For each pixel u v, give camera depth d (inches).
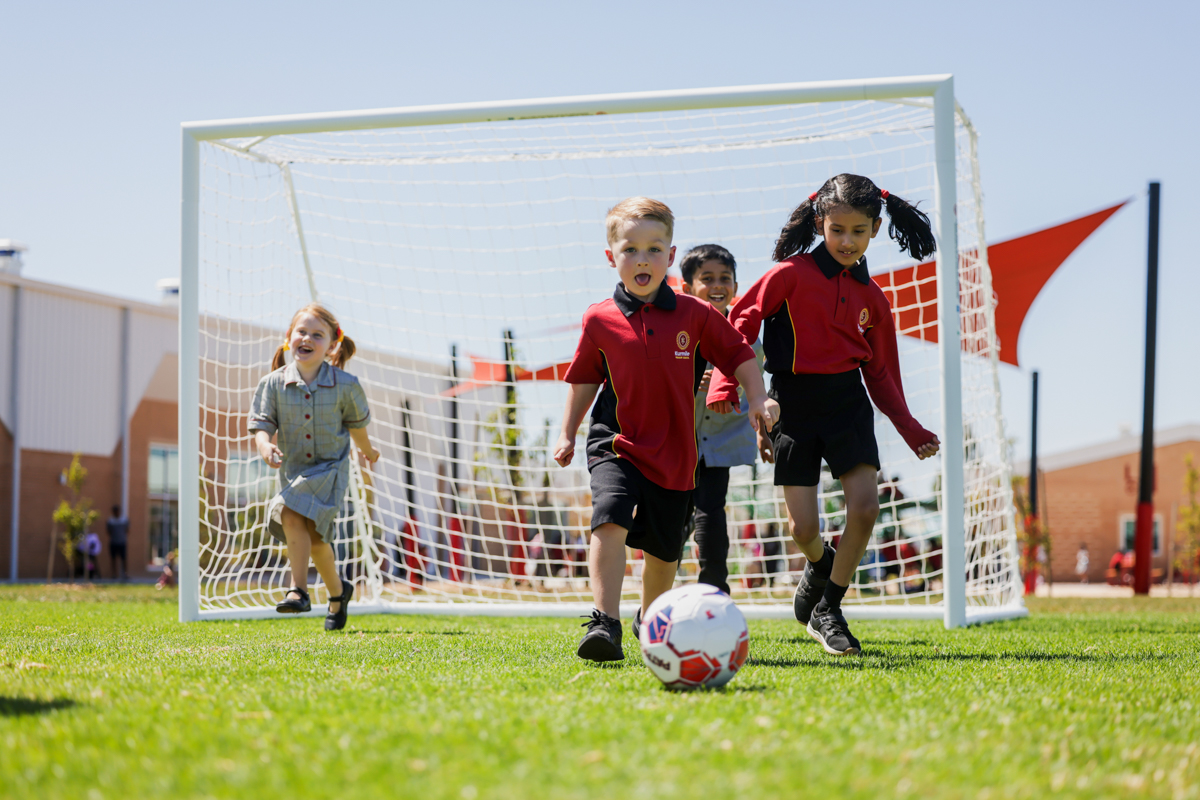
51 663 109.0
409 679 94.2
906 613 222.5
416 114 206.7
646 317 112.4
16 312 661.9
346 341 183.2
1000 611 221.1
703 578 150.9
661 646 86.8
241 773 54.1
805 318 128.1
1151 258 483.5
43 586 467.5
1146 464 484.4
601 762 57.0
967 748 63.0
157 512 756.0
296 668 104.3
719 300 164.2
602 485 109.0
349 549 254.8
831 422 127.7
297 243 248.7
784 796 50.3
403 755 58.4
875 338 132.3
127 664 108.1
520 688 87.4
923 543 337.7
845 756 59.6
